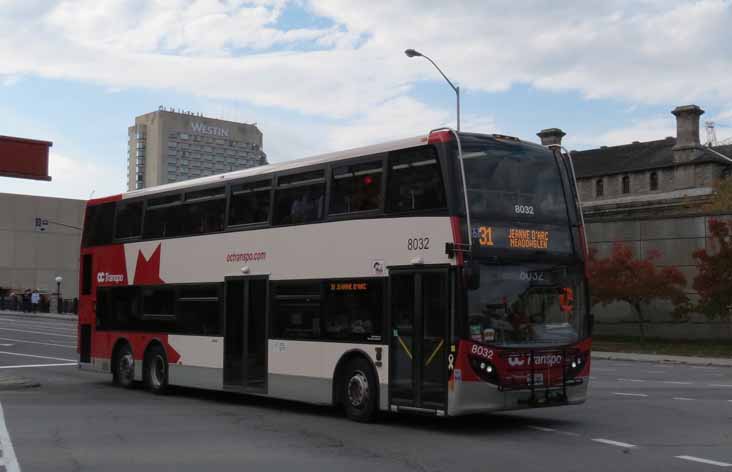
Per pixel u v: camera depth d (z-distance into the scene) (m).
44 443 11.73
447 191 12.66
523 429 13.20
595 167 77.38
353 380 14.08
